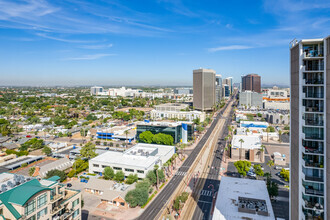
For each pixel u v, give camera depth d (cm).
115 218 9750
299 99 5478
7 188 6556
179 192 12238
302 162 5416
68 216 7006
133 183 12131
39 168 13862
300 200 5559
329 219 4819
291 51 6191
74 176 14125
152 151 15938
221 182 10262
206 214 10075
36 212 5919
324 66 4959
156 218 9769
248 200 8594
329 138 4784
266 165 16475
